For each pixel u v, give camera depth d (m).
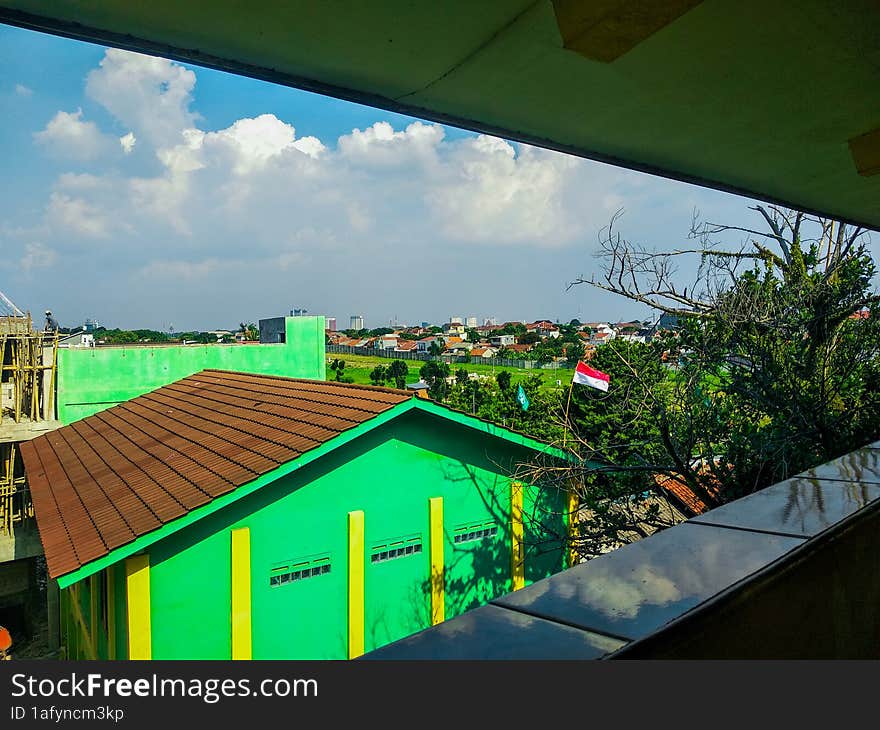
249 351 21.73
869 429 8.24
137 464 10.16
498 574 10.64
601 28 2.25
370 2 2.20
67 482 10.47
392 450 9.45
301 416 10.03
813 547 1.91
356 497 9.09
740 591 1.56
